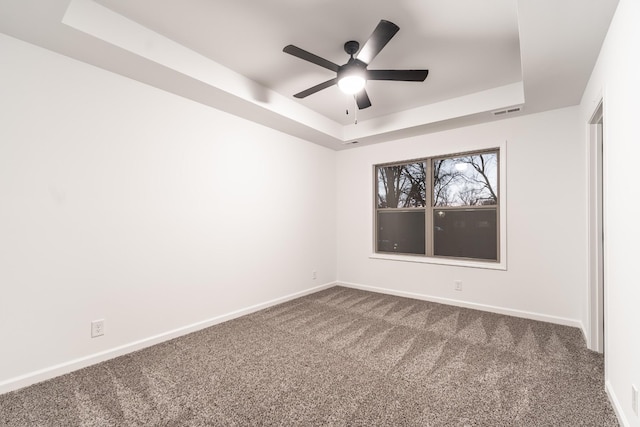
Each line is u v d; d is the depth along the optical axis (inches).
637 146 53.2
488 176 142.9
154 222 103.3
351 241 185.6
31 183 78.2
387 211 175.2
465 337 107.2
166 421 63.7
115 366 86.9
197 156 116.0
